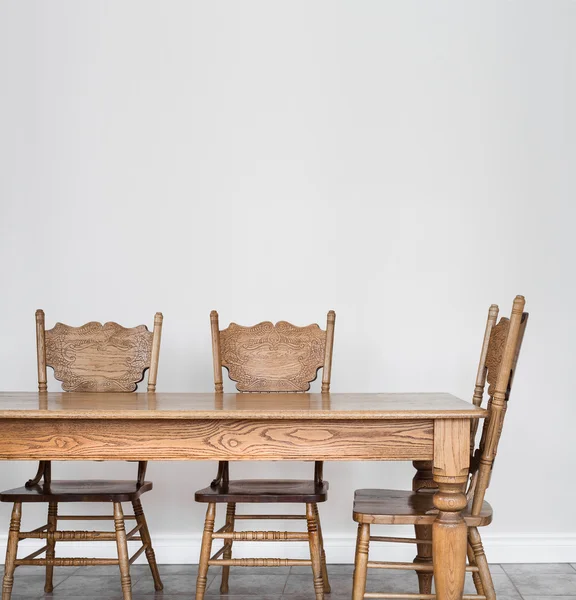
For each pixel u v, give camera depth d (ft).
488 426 7.50
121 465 11.60
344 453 7.20
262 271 11.64
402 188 11.64
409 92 11.71
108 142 11.80
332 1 11.82
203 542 8.65
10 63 11.87
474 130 11.64
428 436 7.18
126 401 8.16
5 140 11.82
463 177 11.60
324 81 11.76
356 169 11.68
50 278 11.71
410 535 11.33
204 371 11.63
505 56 11.67
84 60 11.87
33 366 11.69
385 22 11.79
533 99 11.62
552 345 11.45
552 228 11.53
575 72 11.61
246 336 10.10
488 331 8.86
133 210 11.73
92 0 11.91
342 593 9.76
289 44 11.82
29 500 8.71
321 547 9.66
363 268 11.60
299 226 11.66
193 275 11.68
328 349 9.98
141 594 9.78
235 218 11.69
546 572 10.69
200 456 7.23
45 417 7.10
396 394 9.27
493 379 8.01
